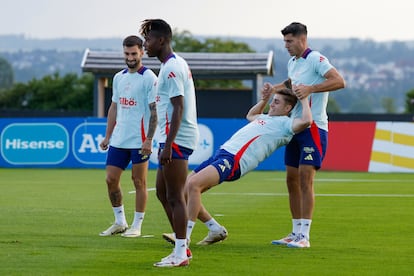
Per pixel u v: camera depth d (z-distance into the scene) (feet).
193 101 61.36
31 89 391.04
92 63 214.48
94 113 217.77
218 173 65.41
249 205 104.83
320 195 119.75
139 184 76.43
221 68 217.56
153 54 61.16
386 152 171.73
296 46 70.03
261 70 216.13
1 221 85.97
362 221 88.28
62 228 80.64
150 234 77.30
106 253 65.46
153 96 75.41
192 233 78.07
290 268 59.62
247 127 68.13
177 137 60.39
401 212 97.25
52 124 180.65
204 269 58.90
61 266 59.72
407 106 388.78
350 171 173.17
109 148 77.41
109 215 92.07
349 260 63.16
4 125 182.50
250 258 63.77
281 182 143.13
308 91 67.51
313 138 69.26
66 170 173.99
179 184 60.34
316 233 78.64
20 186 132.98
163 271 57.98
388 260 63.21
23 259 62.49
